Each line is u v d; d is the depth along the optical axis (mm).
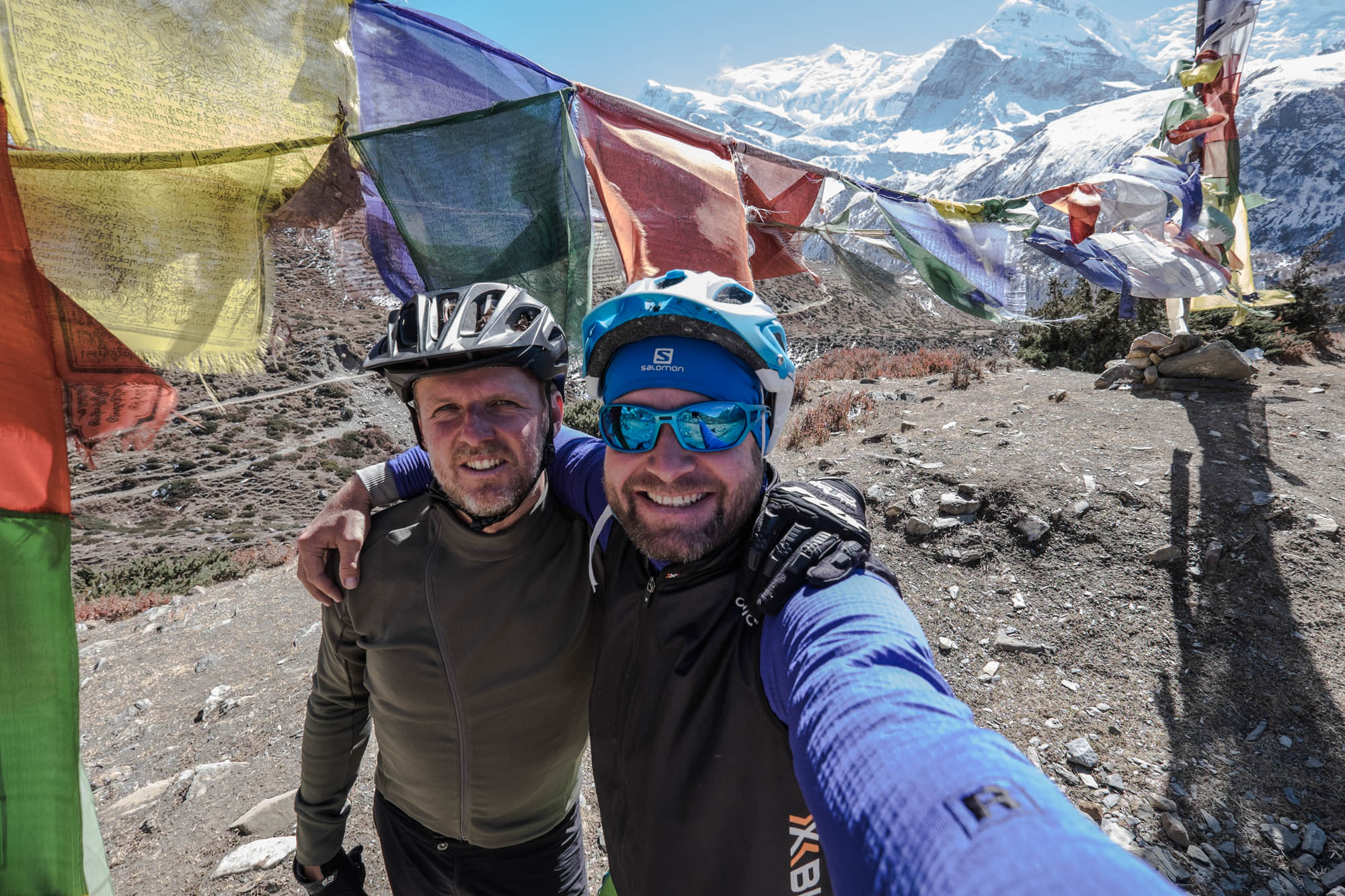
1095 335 13000
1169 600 5285
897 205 2779
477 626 1639
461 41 1989
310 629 7281
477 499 1529
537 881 1926
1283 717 4281
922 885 584
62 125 1500
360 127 1949
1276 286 13500
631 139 2250
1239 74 6152
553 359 1626
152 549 35906
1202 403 8445
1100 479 6598
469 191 1990
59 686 1315
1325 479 6281
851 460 7945
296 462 49219
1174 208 4176
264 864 3617
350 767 1903
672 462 1109
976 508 6496
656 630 1182
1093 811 3861
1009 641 5172
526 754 1755
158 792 4578
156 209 1580
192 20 1625
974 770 669
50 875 1250
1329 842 3549
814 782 808
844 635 947
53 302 1445
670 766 1109
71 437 1477
